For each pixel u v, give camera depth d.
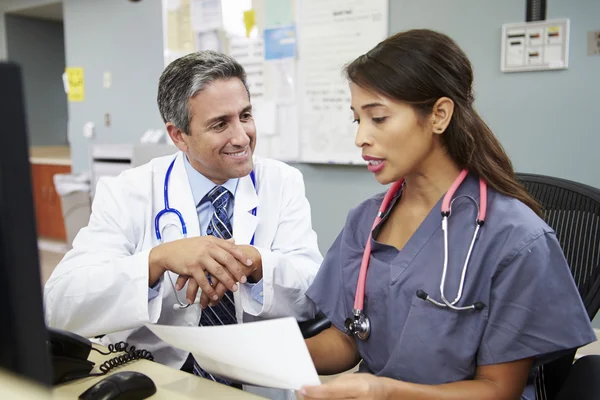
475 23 2.45
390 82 0.79
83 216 3.86
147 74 3.73
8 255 0.44
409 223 0.94
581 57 2.23
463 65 0.83
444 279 0.83
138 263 1.00
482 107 2.48
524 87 2.37
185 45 3.45
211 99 1.09
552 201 1.08
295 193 1.33
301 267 1.17
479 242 0.83
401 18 2.64
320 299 1.03
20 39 5.09
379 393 0.69
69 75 4.21
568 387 0.79
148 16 3.65
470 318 0.82
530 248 0.80
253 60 3.12
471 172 0.89
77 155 4.28
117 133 4.00
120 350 0.93
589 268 0.98
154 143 3.30
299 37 2.92
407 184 0.93
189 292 0.99
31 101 5.24
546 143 2.36
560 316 0.79
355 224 1.03
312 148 2.96
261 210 1.28
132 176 1.27
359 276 0.95
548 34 2.26
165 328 0.74
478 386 0.79
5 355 0.45
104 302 1.01
